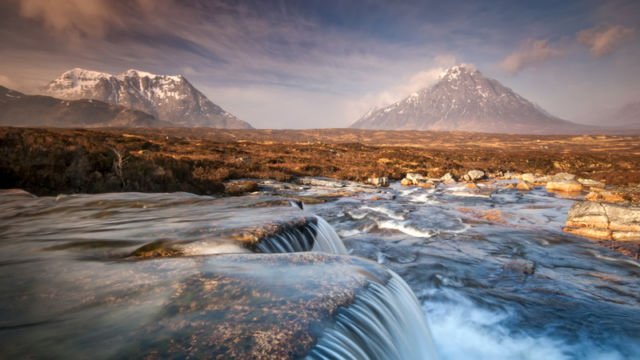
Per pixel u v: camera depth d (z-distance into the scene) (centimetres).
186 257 405
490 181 4162
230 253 429
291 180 3525
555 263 1016
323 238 637
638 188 2470
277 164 4619
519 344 584
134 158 2320
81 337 217
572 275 912
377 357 248
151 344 203
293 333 216
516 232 1410
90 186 1834
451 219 1658
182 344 202
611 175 3872
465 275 912
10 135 2131
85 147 2242
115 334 218
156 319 238
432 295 783
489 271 944
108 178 1936
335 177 3941
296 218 640
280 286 303
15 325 238
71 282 330
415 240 1295
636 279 881
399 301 355
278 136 18675
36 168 1805
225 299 272
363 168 4750
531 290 811
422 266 986
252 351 193
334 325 237
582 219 1434
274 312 247
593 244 1229
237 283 309
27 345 209
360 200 2403
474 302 742
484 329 630
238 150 6116
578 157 6669
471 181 4162
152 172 2194
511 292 800
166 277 330
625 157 6700
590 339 590
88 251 469
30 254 453
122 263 395
